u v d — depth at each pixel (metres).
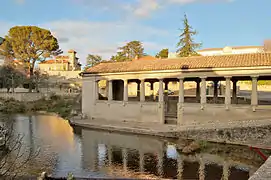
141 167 16.58
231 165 16.81
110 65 35.62
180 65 28.77
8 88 61.41
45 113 46.72
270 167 7.90
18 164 15.24
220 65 26.14
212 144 22.09
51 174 14.73
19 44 62.50
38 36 63.38
